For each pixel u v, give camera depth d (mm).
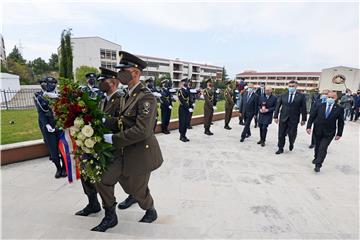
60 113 1995
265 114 6043
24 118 8508
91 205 2576
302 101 5406
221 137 7172
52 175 3789
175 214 2771
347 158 5410
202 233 2396
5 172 3879
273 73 62469
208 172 4199
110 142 1946
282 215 2834
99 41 41781
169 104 7234
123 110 2080
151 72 50531
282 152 5602
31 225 2098
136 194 2277
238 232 2439
